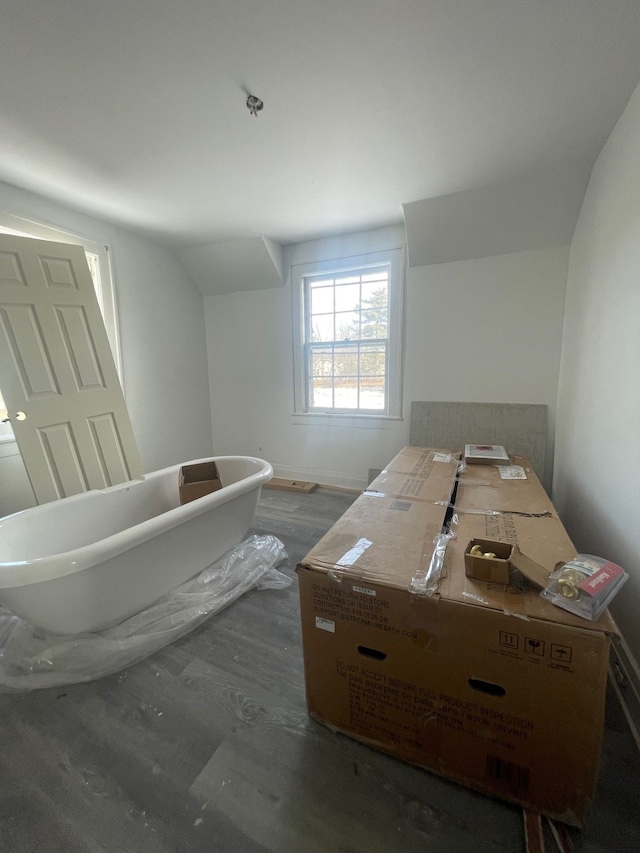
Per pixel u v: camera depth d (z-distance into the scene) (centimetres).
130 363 314
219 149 188
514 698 90
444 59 133
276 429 383
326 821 95
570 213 233
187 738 118
